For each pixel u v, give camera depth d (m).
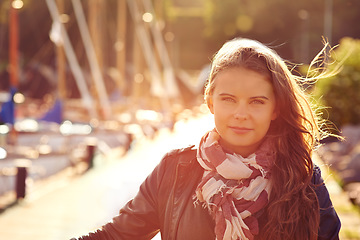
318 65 2.29
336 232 2.11
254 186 1.99
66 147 19.27
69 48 32.69
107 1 62.09
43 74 56.41
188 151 2.17
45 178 14.90
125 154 20.75
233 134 2.01
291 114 2.07
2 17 58.16
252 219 1.99
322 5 67.81
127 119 35.06
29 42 59.03
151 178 2.22
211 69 2.07
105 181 13.46
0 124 17.52
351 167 13.81
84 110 33.09
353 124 20.45
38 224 9.22
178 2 88.00
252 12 70.12
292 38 69.69
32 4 57.41
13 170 13.34
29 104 41.69
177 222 2.10
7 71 57.41
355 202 9.56
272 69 2.00
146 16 48.12
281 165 2.04
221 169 1.98
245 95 1.98
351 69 20.33
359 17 65.12
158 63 54.72
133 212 2.22
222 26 72.00
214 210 1.99
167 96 54.94
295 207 1.99
